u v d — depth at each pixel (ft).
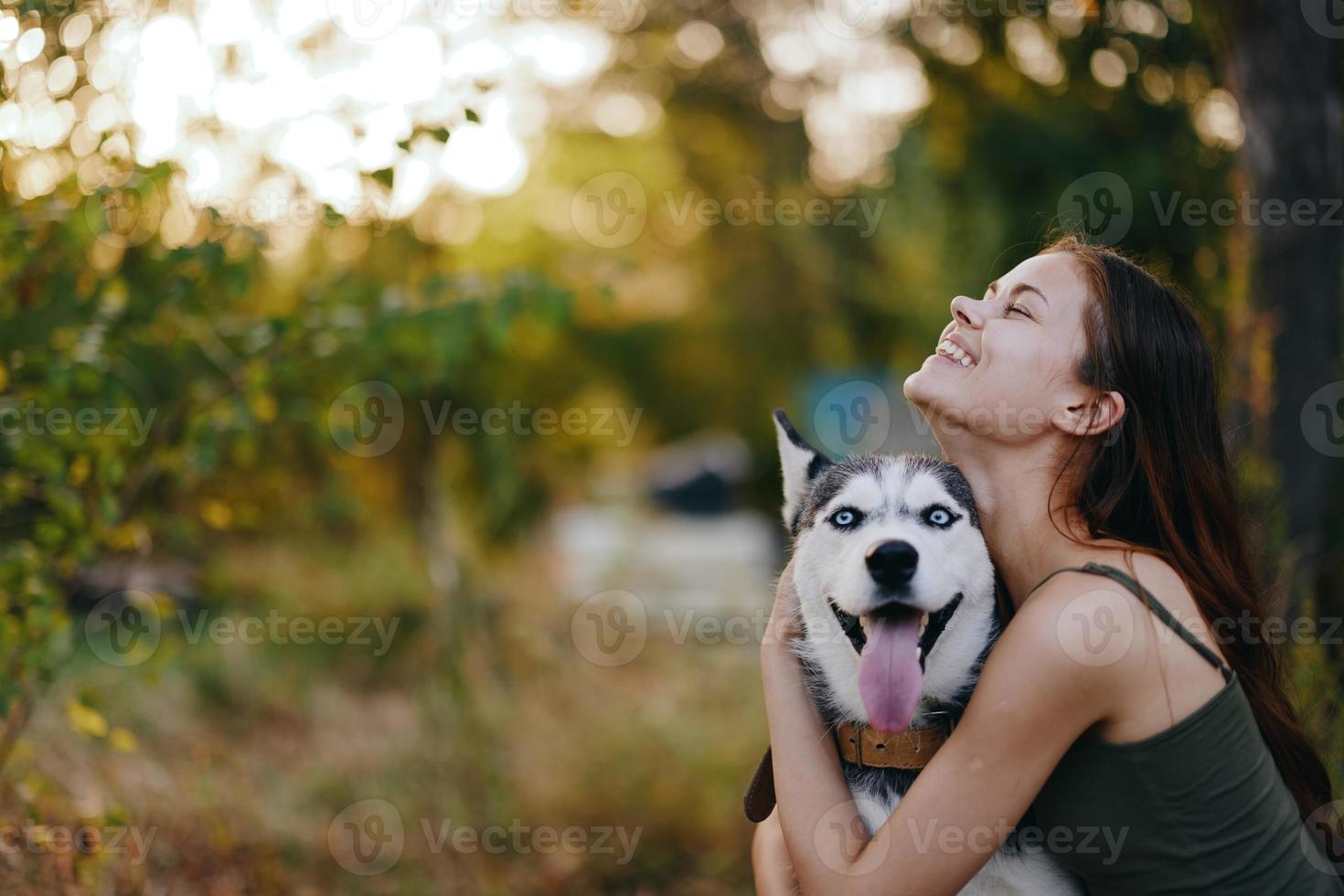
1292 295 12.07
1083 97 17.74
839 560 8.63
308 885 13.91
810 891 7.39
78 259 11.78
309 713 20.18
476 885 14.75
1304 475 12.19
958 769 6.99
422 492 30.25
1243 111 12.27
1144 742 6.84
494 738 18.21
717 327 55.21
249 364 13.20
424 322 13.19
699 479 44.11
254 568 25.48
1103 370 7.78
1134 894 7.21
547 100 36.96
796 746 8.16
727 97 48.60
